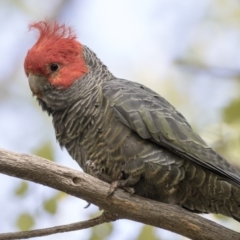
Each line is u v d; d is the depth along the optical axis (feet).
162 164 35.14
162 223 34.53
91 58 40.27
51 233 34.83
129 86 38.04
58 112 38.88
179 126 36.32
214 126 47.93
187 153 35.40
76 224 35.35
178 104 58.75
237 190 35.47
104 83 38.06
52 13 63.87
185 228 34.40
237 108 46.80
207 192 35.94
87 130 36.86
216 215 45.03
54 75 39.01
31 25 41.55
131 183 35.37
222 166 35.40
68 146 38.73
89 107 37.06
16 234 34.40
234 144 46.32
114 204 34.37
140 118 35.88
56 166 33.32
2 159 32.58
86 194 33.78
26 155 33.04
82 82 38.65
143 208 34.47
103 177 36.32
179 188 36.17
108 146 35.91
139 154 35.32
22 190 44.27
